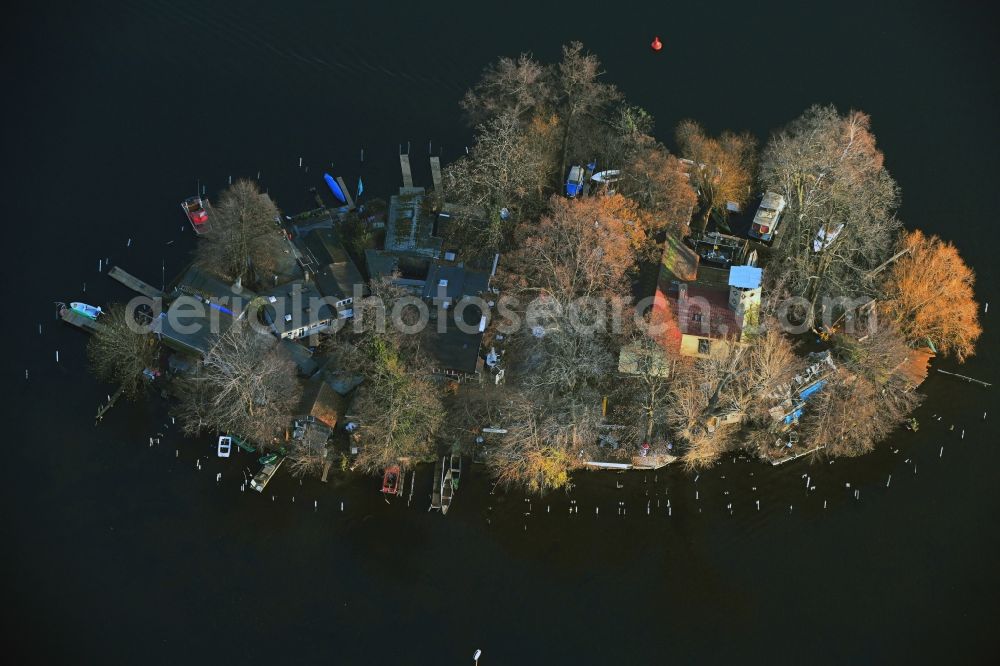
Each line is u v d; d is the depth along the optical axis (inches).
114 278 6501.0
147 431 5964.6
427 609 5497.1
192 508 5738.2
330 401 5920.3
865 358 5944.9
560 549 5713.6
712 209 7007.9
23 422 5959.6
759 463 6023.6
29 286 6456.7
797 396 5925.2
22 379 6107.3
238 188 6486.2
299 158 7150.6
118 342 5984.3
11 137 7062.0
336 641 5383.9
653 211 6446.9
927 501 5989.2
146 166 7032.5
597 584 5625.0
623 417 5979.3
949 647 5531.5
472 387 6087.6
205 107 7347.4
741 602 5620.1
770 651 5472.4
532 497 5841.5
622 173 6673.2
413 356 5994.1
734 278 6023.6
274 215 6688.0
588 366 5674.2
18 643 5310.0
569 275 6018.7
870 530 5885.8
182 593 5487.2
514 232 6668.3
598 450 5920.3
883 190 6269.7
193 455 5900.6
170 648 5334.6
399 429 5654.5
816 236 6574.8
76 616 5403.5
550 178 6983.3
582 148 6953.7
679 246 6505.9
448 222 6663.4
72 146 7076.8
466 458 5905.5
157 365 6136.8
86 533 5639.8
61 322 6318.9
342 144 7239.2
